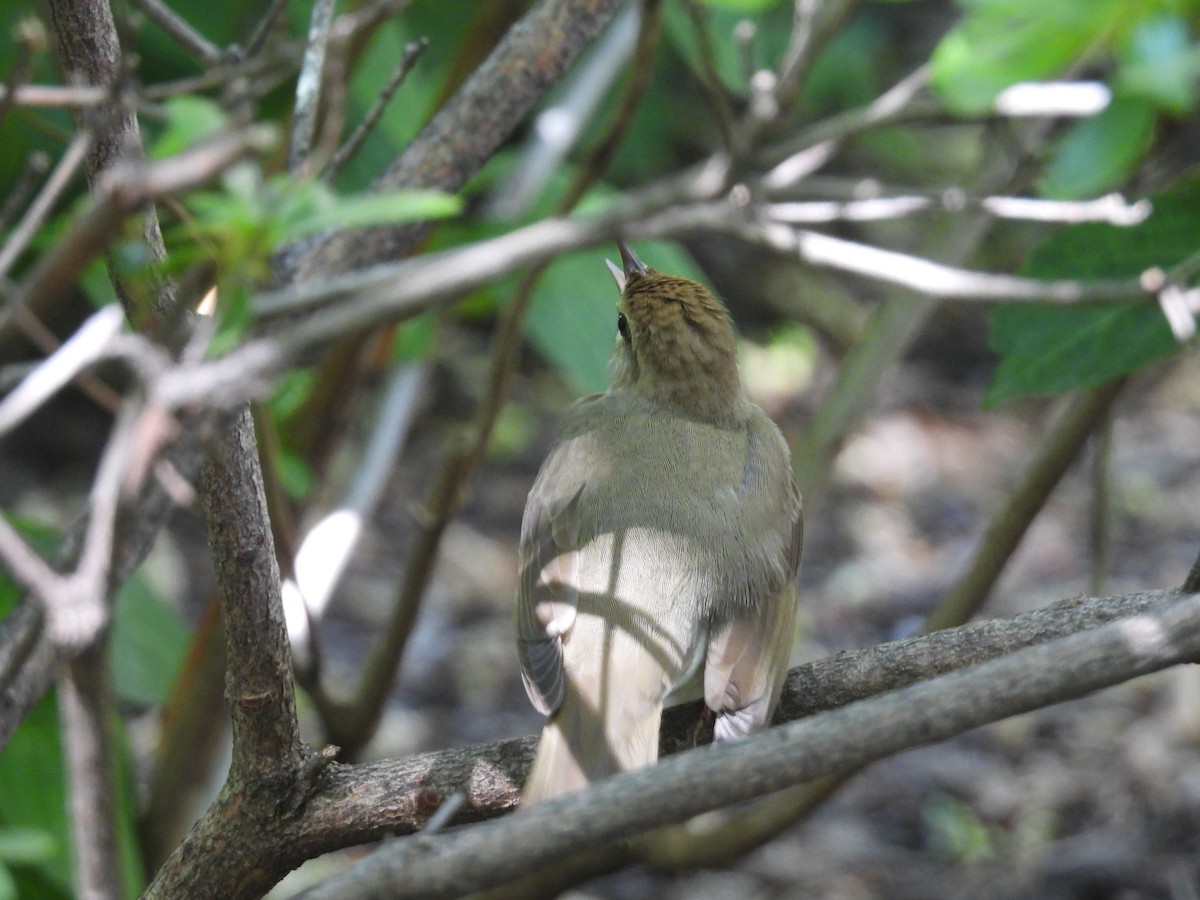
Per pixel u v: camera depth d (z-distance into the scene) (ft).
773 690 23.50
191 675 31.42
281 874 20.13
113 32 16.08
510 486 76.43
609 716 24.35
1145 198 26.30
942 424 80.33
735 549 26.55
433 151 26.12
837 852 52.26
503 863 13.28
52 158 33.14
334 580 34.24
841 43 77.20
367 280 17.87
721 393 29.58
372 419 69.62
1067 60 26.37
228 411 13.99
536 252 18.79
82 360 12.12
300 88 21.40
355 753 32.35
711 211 26.08
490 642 65.41
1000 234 74.28
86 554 11.69
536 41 26.20
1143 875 49.06
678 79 78.59
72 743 13.74
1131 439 76.54
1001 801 54.29
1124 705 58.70
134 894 26.91
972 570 31.63
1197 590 20.77
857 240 85.05
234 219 12.91
